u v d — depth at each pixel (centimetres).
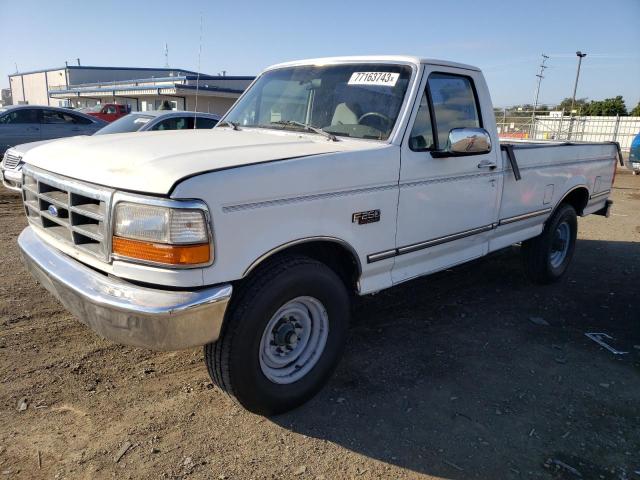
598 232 886
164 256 247
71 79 5228
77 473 259
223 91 2736
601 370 388
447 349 412
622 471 279
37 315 428
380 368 377
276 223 281
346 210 318
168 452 277
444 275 598
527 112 2816
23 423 293
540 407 336
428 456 286
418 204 368
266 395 299
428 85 376
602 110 5303
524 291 557
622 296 554
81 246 283
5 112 1188
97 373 348
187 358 375
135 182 253
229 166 265
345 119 376
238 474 265
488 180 433
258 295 279
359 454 285
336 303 322
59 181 295
